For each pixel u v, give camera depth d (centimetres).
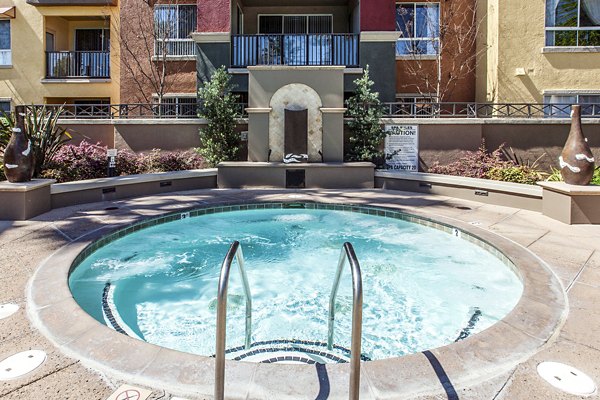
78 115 1480
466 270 555
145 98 1534
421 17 1538
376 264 583
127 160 1108
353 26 1515
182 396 228
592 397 232
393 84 1382
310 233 738
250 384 238
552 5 1363
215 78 1202
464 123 1156
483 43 1471
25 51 1633
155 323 400
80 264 505
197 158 1202
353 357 204
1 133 875
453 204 873
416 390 235
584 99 1370
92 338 288
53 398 225
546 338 297
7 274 417
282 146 1117
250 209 880
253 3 1579
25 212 679
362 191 1057
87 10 1619
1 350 272
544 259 491
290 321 409
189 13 1530
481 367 259
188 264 583
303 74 1106
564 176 704
